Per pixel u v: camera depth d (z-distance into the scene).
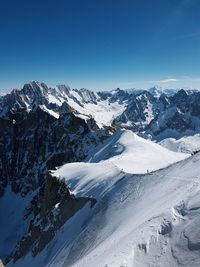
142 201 54.28
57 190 96.38
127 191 64.88
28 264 82.62
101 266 32.69
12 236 163.12
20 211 189.62
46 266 67.44
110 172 84.50
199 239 29.14
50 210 91.62
